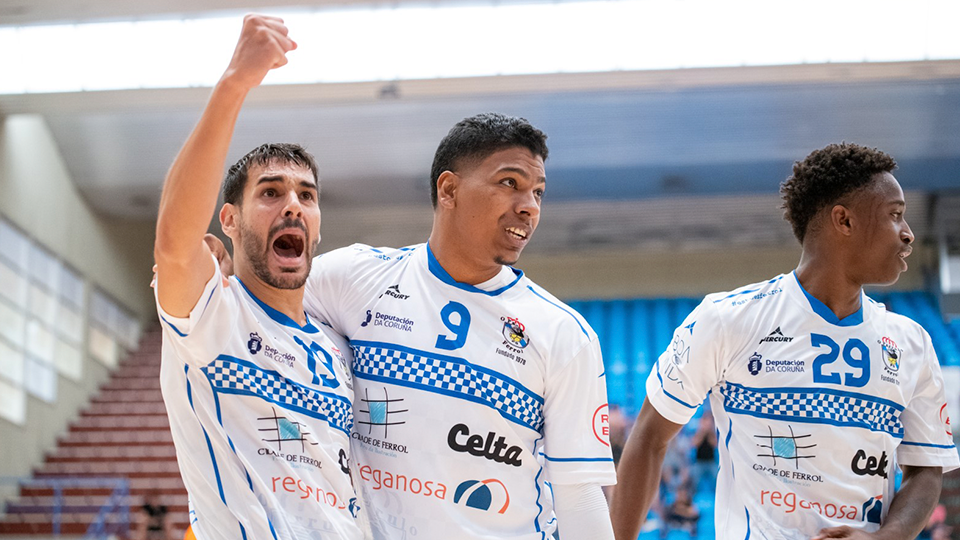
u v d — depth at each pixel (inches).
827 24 624.1
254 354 130.7
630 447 179.8
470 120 145.9
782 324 170.1
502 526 140.3
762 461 166.6
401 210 1077.8
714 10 622.5
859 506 164.2
